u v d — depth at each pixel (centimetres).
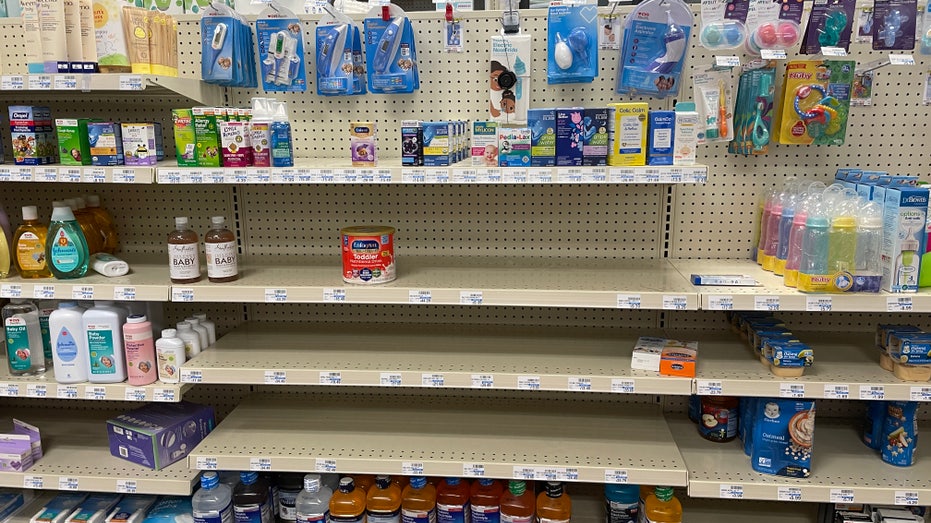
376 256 195
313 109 230
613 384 191
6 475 214
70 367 207
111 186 244
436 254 239
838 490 190
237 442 214
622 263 224
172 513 223
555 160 178
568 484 250
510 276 206
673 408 244
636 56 205
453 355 211
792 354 189
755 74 205
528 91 214
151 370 208
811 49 200
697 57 217
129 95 229
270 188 240
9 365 216
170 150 238
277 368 201
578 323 242
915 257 176
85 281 205
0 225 213
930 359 184
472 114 226
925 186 185
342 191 238
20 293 202
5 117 242
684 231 229
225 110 190
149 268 223
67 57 195
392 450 209
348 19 215
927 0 204
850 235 176
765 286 189
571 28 205
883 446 205
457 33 219
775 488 192
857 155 217
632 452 206
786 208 198
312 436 219
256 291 196
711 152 221
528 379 193
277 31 217
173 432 221
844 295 177
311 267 222
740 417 219
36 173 195
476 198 234
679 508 209
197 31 229
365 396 252
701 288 189
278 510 233
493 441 214
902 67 210
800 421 192
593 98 219
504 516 213
